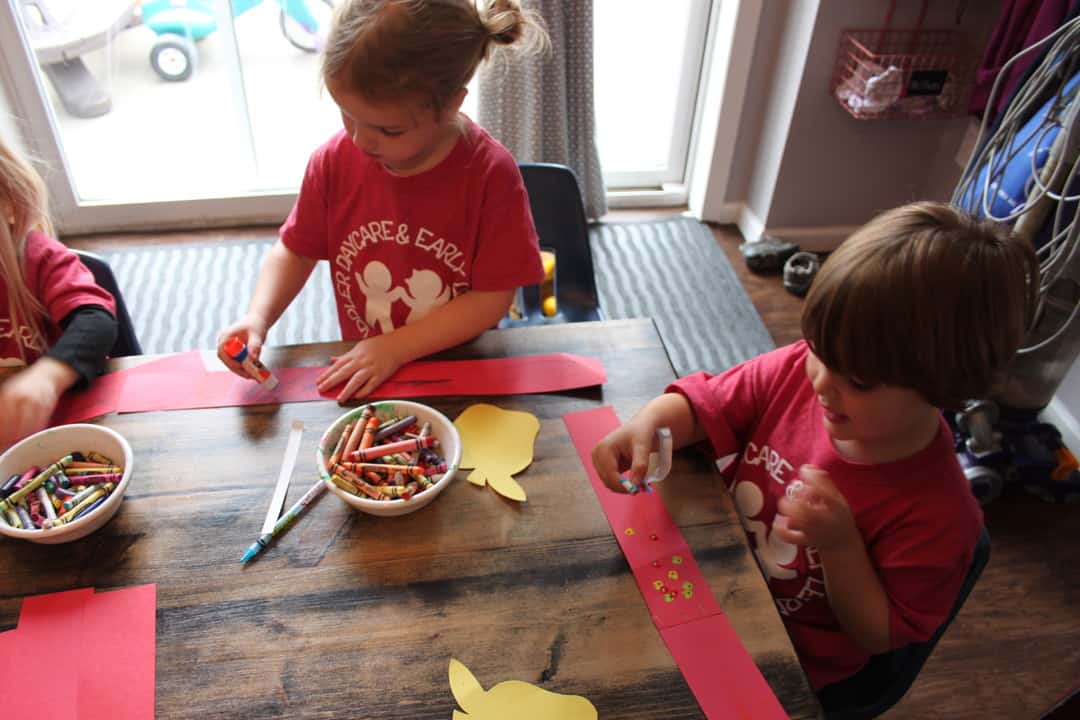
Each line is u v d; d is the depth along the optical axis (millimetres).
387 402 860
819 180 2383
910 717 1353
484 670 653
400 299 1121
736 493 940
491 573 729
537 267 1068
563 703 632
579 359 978
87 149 2527
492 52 1005
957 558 749
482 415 894
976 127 2125
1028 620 1514
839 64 2133
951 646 1462
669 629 688
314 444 852
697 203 2691
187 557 734
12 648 664
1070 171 1436
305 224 1124
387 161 952
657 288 2375
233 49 2314
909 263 624
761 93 2383
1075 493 1725
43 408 853
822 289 669
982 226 652
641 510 794
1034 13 1690
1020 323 652
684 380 918
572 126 2402
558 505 795
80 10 2301
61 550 738
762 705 636
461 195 1031
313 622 685
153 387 918
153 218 2525
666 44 2594
